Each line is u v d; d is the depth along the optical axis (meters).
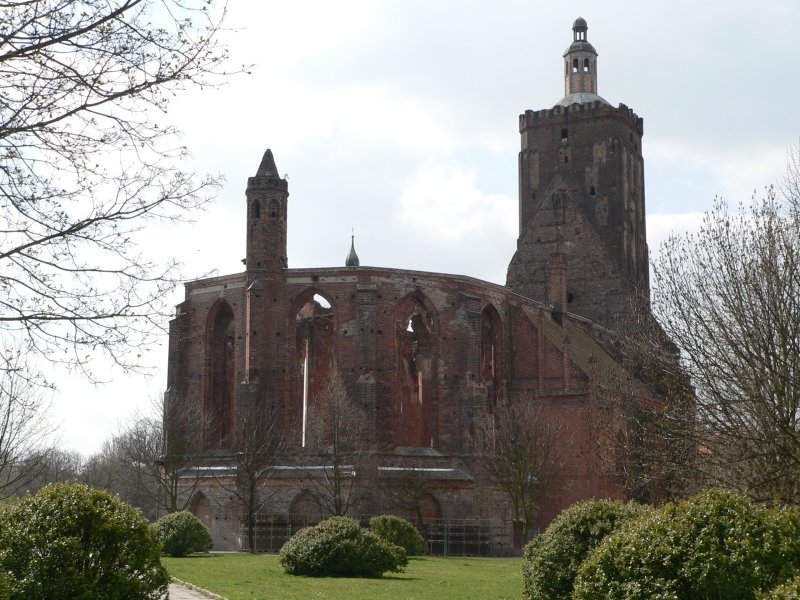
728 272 50.50
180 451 98.19
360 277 105.25
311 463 98.38
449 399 106.81
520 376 117.75
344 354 104.12
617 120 152.25
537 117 155.50
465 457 103.44
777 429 46.97
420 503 98.88
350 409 97.69
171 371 108.44
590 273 147.25
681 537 29.09
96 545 31.58
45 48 22.25
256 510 92.00
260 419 96.31
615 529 38.91
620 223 149.88
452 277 109.38
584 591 29.92
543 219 151.12
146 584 31.88
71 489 32.59
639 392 74.12
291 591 47.28
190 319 109.25
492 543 96.38
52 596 30.12
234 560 70.31
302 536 59.53
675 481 55.16
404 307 107.31
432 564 73.69
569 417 109.62
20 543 30.59
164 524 74.88
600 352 132.25
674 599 27.86
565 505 106.69
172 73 22.86
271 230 105.50
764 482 46.25
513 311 118.81
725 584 27.86
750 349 48.69
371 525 80.88
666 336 55.31
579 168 152.25
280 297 105.12
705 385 50.28
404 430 115.38
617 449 76.31
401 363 115.81
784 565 27.95
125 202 23.56
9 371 23.09
